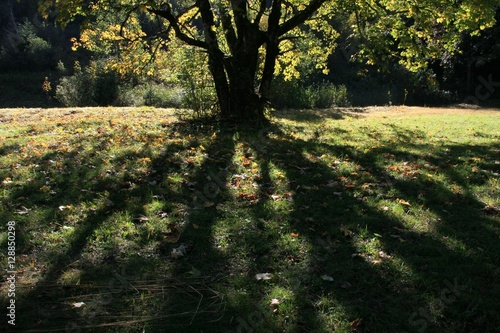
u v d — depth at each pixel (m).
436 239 4.34
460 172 6.32
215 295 3.44
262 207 4.93
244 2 10.14
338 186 5.73
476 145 8.98
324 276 3.67
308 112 18.22
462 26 10.77
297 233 4.37
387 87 26.11
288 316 3.21
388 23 11.75
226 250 4.05
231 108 10.79
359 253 4.05
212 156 6.91
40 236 4.19
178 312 3.24
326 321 3.17
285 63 14.66
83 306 3.28
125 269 3.74
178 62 11.76
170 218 4.61
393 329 3.12
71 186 5.39
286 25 10.73
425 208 5.09
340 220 4.70
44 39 37.06
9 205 4.79
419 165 6.78
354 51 20.14
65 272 3.66
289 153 7.29
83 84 21.70
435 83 24.44
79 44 12.48
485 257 4.02
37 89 29.22
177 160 6.61
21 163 6.30
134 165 6.25
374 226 4.60
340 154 7.34
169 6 9.91
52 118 11.61
